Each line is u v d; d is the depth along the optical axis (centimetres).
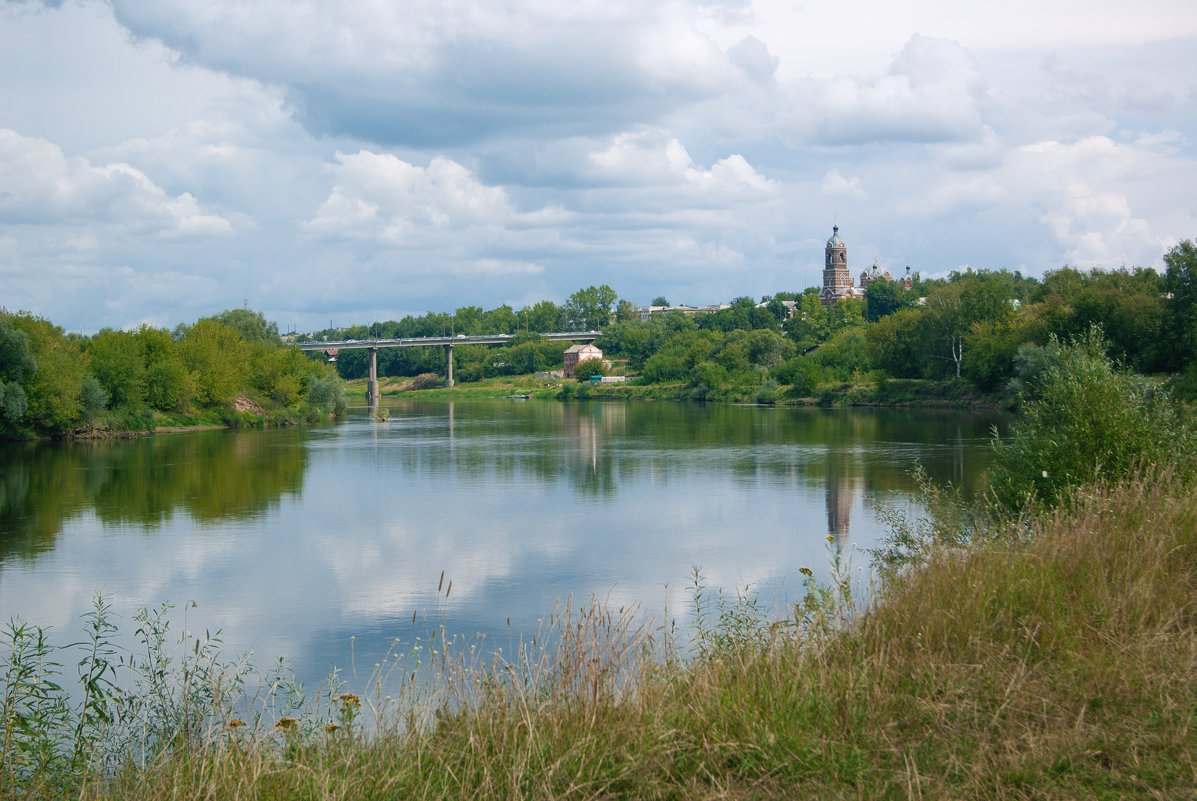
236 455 5122
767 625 1011
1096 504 1027
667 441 5819
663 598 1889
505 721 618
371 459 4894
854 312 17475
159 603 1961
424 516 3067
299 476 4144
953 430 6022
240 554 2467
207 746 663
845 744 571
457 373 18475
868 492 3356
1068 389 1661
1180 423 1633
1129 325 6594
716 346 13138
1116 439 1538
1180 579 812
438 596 1994
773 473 3991
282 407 8288
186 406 7444
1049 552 884
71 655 1541
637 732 593
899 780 526
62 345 6347
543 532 2750
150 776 664
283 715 1112
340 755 641
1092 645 695
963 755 558
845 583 1032
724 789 530
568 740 592
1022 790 520
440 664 879
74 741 904
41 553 2481
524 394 15250
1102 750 557
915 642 726
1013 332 7769
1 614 1869
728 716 611
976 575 834
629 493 3519
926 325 9144
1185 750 545
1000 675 655
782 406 10106
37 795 691
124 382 6712
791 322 17200
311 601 1962
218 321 9156
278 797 571
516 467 4459
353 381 19900
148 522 2961
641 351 16688
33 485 3825
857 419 7419
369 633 1709
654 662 791
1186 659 667
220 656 1559
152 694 1107
